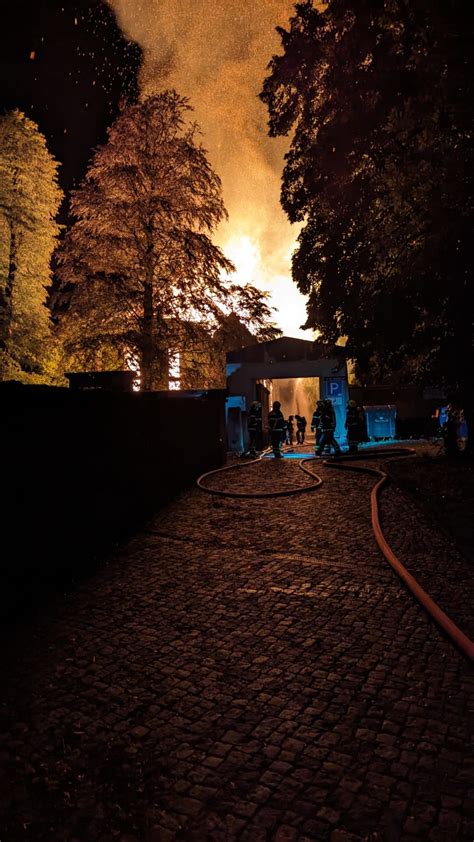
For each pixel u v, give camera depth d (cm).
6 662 367
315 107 956
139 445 885
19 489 527
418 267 746
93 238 1905
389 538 648
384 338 990
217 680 335
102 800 232
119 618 442
